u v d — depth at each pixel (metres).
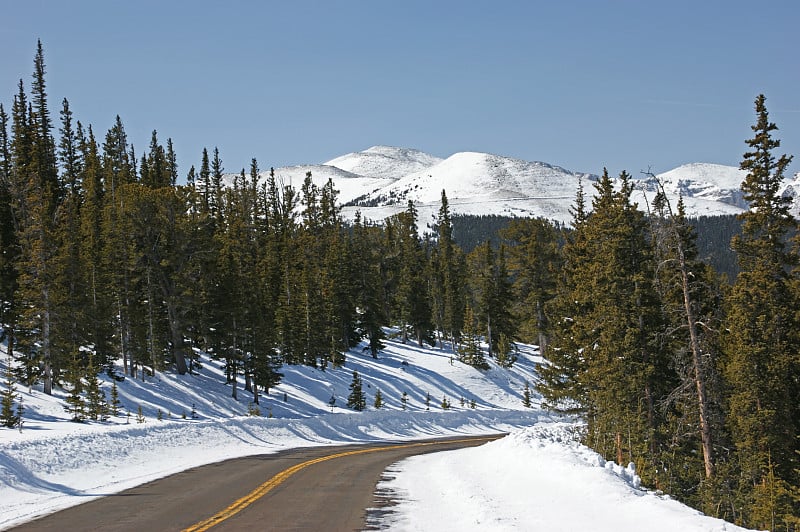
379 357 86.25
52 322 44.69
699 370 27.53
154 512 13.69
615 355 32.22
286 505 14.67
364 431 52.97
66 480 19.16
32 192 59.75
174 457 27.14
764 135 32.50
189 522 12.49
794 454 29.61
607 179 36.22
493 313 92.94
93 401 40.88
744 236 32.91
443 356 91.12
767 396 29.56
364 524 12.38
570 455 19.69
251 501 15.24
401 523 12.50
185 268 57.38
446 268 103.69
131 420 43.44
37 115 80.06
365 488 17.77
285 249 87.25
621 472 17.48
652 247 32.16
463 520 12.73
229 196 102.38
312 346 74.38
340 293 84.50
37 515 13.56
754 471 28.94
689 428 30.69
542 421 72.56
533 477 17.17
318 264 95.44
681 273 28.02
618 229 32.53
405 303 98.81
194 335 58.25
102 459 22.72
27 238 46.50
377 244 100.69
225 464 25.09
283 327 72.00
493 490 16.36
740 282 32.25
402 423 58.75
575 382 40.59
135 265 54.84
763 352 29.89
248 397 58.78
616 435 32.41
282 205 116.19
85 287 53.81
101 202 74.94
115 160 98.00
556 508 12.99
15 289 52.44
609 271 32.50
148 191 55.78
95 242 60.16
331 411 63.12
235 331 56.84
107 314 52.75
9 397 34.66
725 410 30.62
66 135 85.12
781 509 26.33
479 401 79.56
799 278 32.53
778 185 32.34
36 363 44.50
